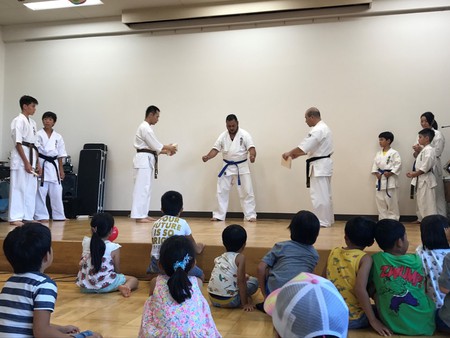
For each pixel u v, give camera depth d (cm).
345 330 83
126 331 183
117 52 578
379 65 502
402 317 181
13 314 124
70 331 164
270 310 99
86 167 557
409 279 184
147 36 569
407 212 486
